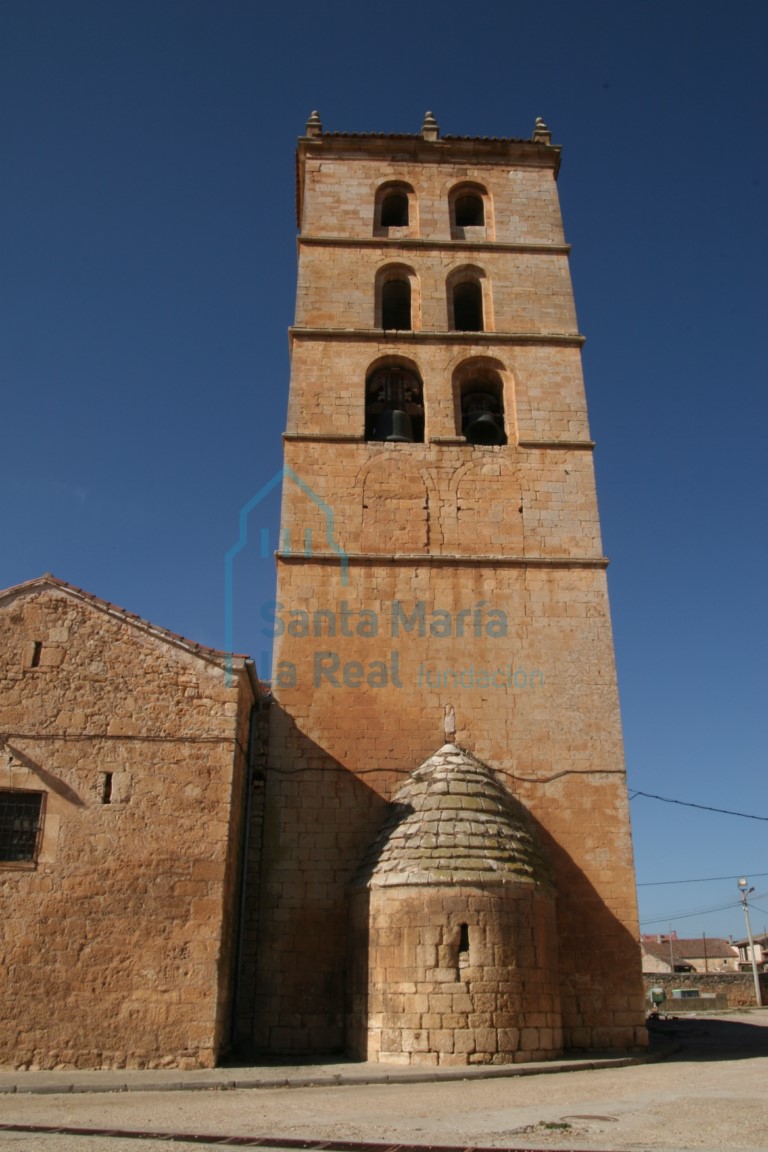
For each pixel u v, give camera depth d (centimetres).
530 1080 1564
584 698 2364
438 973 1780
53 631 1997
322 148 3225
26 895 1781
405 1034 1758
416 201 3167
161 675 1988
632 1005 2053
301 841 2177
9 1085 1477
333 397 2736
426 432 2706
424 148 3253
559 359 2856
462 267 3022
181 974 1758
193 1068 1686
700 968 9156
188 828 1870
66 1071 1652
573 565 2520
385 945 1856
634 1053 1959
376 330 2852
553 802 2248
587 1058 1839
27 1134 1052
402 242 3036
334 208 3106
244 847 2134
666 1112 1185
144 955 1764
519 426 2725
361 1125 1100
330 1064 1775
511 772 2277
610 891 2159
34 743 1898
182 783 1905
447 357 2834
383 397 2894
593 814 2238
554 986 1905
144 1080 1527
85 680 1962
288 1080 1527
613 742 2317
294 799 2217
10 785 1858
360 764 2264
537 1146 957
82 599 2036
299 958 2059
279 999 2022
